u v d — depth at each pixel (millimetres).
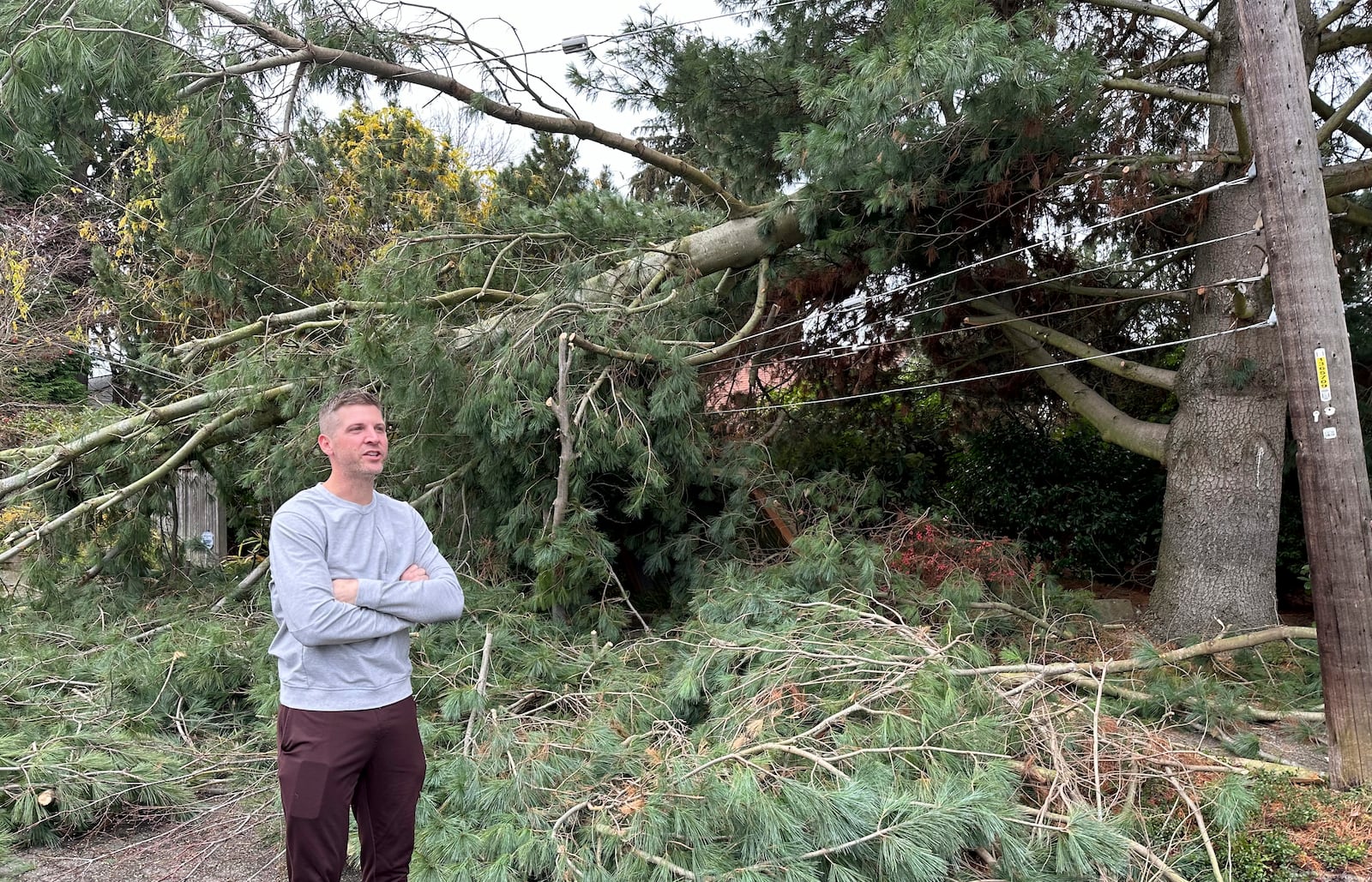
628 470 6008
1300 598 8156
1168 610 6344
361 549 2475
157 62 5688
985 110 5180
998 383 8648
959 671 3875
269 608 6055
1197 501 6262
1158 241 7223
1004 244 7125
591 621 5449
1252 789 3641
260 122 6105
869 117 4977
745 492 6277
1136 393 8836
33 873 3311
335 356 6086
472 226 6922
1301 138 3898
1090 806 3238
